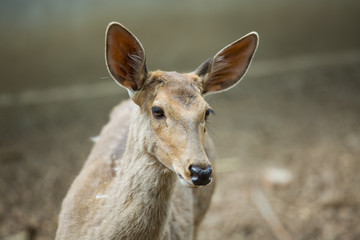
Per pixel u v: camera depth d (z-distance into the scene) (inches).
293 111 1025.5
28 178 690.2
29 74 1064.2
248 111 1018.7
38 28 1151.0
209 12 1400.1
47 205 629.0
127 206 335.0
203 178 299.6
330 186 700.7
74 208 374.0
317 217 633.6
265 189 703.7
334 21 1553.9
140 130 343.0
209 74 370.0
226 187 708.0
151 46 1237.7
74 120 916.6
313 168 759.7
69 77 1079.6
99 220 347.6
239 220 626.5
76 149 793.6
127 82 347.9
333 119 980.6
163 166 333.7
